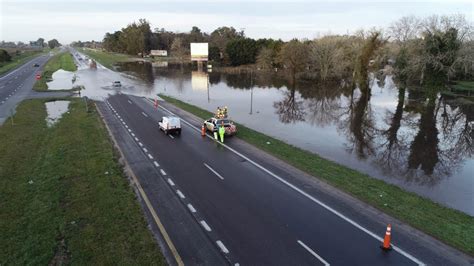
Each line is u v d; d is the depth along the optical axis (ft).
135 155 84.74
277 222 53.31
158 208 57.62
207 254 45.37
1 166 74.02
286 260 44.19
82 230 49.49
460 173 86.94
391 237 49.16
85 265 41.96
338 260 44.21
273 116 148.36
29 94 185.16
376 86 263.08
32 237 47.42
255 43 426.51
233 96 203.21
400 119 147.33
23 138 97.09
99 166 74.74
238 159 82.58
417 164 93.09
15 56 543.39
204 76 323.57
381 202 59.26
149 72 354.74
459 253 45.60
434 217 54.75
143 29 628.28
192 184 67.62
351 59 274.98
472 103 178.09
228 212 56.44
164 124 105.60
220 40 555.28
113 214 54.19
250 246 47.16
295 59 309.22
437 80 171.73
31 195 60.44
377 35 224.74
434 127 134.41
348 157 95.86
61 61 470.80
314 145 106.42
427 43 168.96
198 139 99.96
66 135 100.32
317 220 53.93
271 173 73.51
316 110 165.58
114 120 123.54
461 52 165.78
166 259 44.16
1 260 42.60
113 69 385.29
